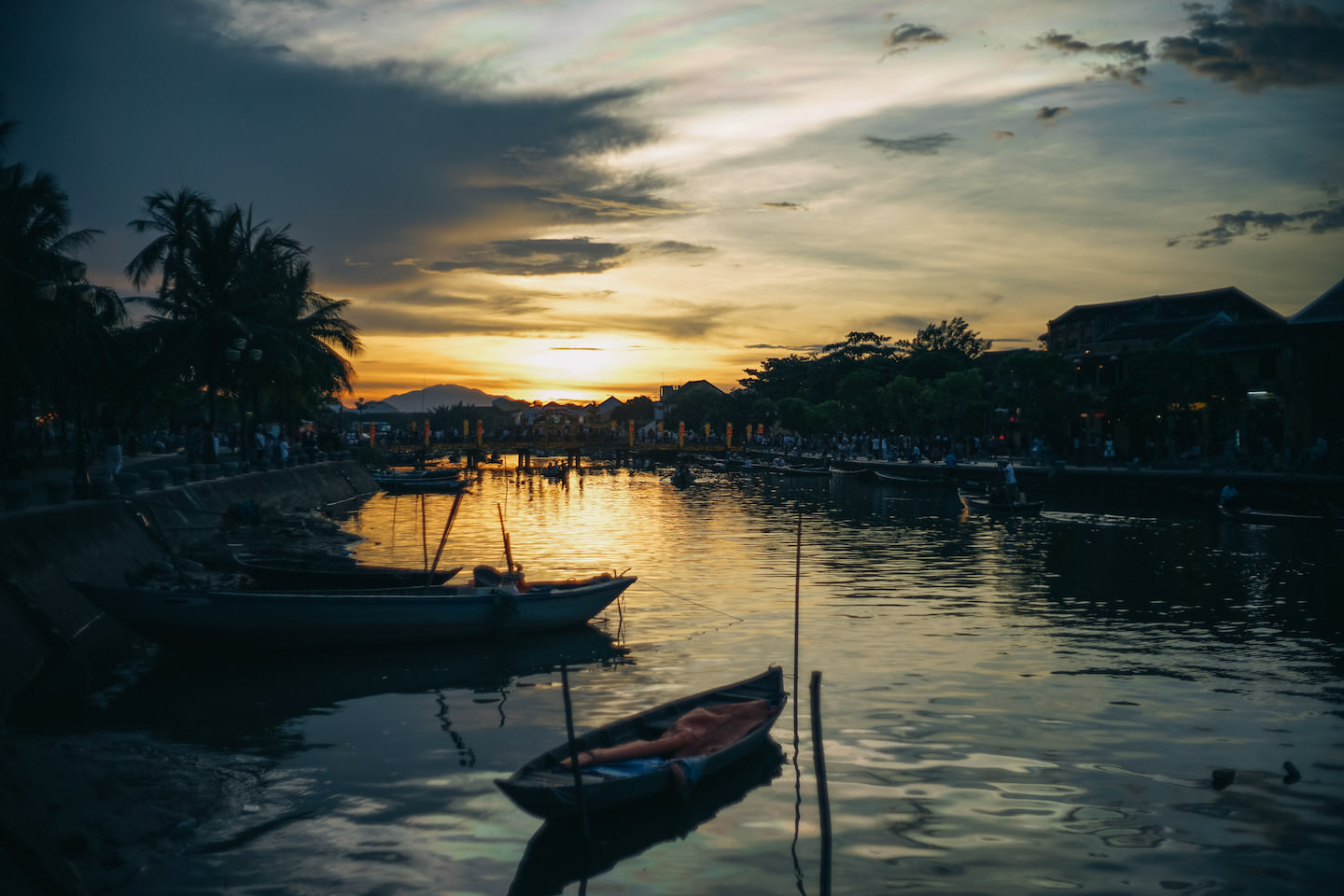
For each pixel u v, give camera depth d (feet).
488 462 407.64
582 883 29.22
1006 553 105.19
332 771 38.17
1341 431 153.69
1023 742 41.93
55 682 51.34
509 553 68.64
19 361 101.04
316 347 168.66
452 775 37.81
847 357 435.53
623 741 38.11
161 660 56.54
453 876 29.40
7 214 104.73
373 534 127.75
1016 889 28.81
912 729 43.73
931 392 257.34
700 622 68.13
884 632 64.39
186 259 146.61
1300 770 38.52
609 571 92.12
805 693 49.57
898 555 103.60
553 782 32.50
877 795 35.96
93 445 138.10
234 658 56.44
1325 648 59.41
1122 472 173.37
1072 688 50.47
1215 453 197.47
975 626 66.03
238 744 41.45
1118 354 235.81
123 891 27.81
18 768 33.30
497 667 55.06
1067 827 33.17
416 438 354.33
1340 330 170.40
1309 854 30.96
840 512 159.74
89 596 53.52
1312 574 88.58
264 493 130.21
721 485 244.83
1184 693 49.44
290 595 55.47
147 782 35.19
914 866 30.30
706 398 546.67
